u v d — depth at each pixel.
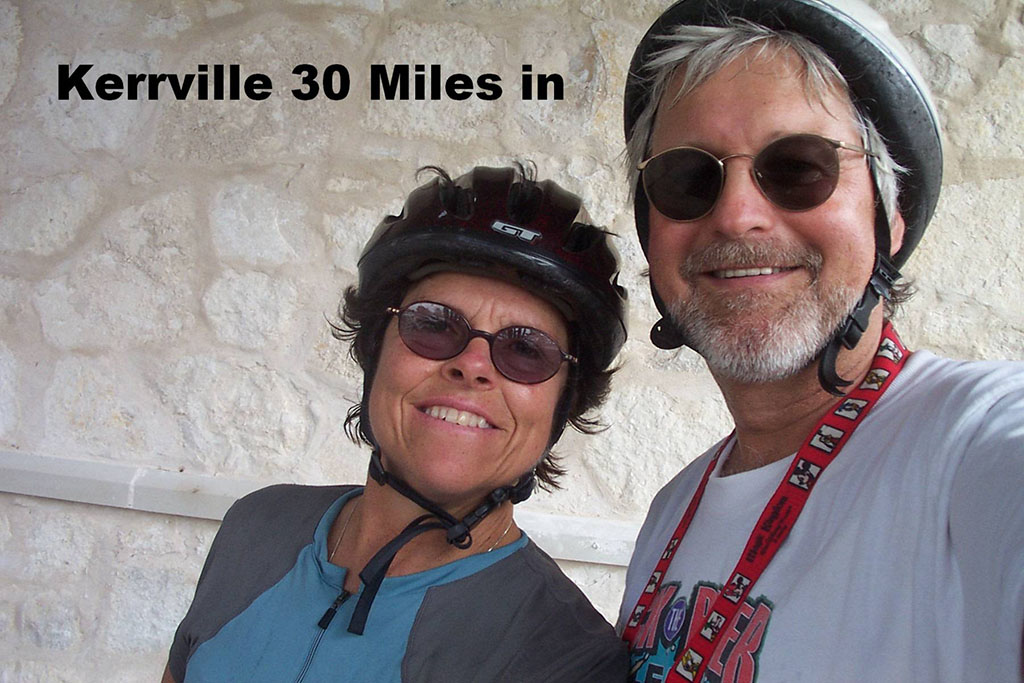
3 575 2.50
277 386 2.42
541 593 1.20
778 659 0.89
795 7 1.04
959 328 2.16
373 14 2.44
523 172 1.28
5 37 2.57
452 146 2.39
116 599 2.45
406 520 1.27
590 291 1.21
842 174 1.04
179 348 2.47
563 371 1.26
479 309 1.21
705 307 1.09
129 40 2.53
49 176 2.53
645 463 2.29
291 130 2.46
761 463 1.16
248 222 2.45
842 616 0.86
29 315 2.53
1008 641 0.68
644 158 1.27
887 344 1.08
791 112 1.04
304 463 2.41
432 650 1.12
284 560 1.31
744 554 1.01
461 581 1.18
